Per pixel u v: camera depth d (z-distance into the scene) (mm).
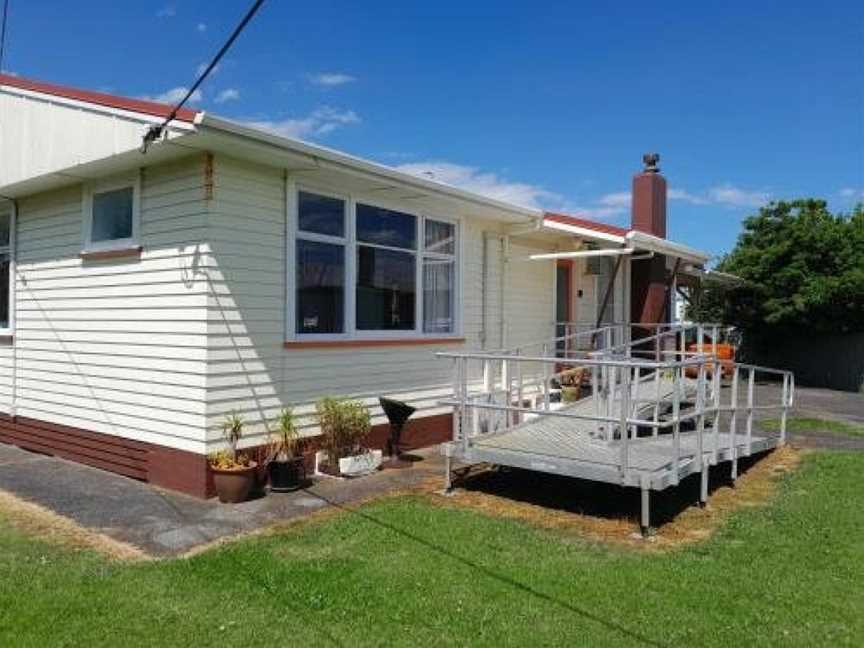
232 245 7289
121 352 8086
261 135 6816
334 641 4098
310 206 8211
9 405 9992
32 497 7152
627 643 4121
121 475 8109
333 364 8477
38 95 8406
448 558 5449
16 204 9828
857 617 4508
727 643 4141
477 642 4105
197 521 6379
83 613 4383
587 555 5594
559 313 13445
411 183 8664
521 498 7336
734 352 19000
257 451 7578
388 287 9328
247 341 7453
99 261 8383
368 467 8297
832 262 21125
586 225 12383
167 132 6578
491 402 9023
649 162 16469
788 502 7301
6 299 10180
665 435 8961
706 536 6172
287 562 5324
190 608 4484
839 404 16766
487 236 11297
